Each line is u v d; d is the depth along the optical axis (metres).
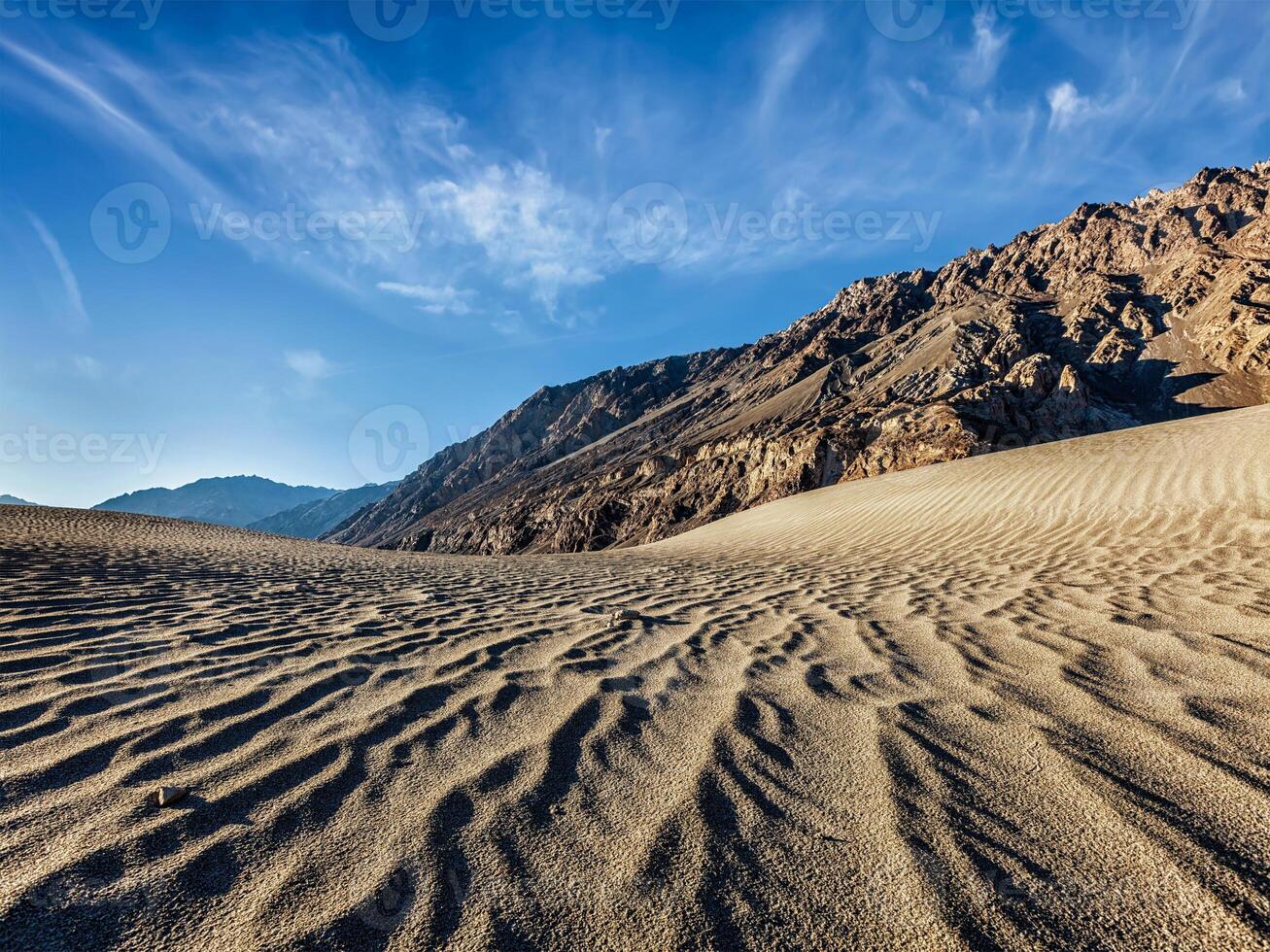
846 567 6.95
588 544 69.19
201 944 1.19
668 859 1.48
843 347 135.12
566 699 2.54
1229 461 7.93
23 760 1.85
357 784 1.80
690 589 5.71
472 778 1.85
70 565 5.48
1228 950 1.18
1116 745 1.99
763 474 53.09
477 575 6.94
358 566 7.43
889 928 1.27
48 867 1.36
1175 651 2.92
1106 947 1.21
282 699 2.45
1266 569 4.57
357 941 1.21
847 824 1.62
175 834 1.51
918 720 2.29
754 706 2.47
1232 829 1.52
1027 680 2.67
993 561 6.40
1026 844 1.51
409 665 2.98
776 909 1.32
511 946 1.21
